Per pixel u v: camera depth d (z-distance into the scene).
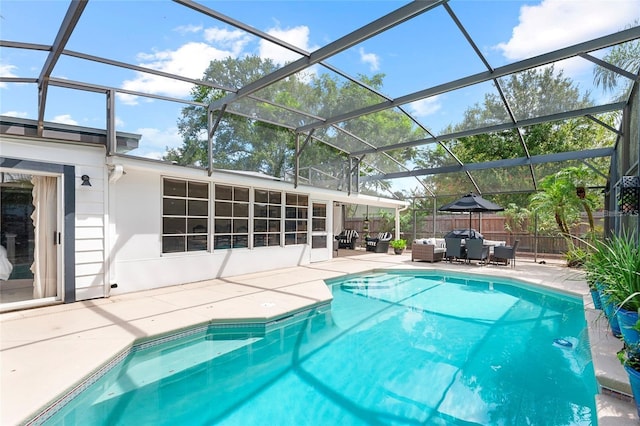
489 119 8.56
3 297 5.52
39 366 3.37
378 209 18.22
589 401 3.36
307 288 7.20
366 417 3.10
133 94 6.36
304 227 10.97
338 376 3.91
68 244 5.74
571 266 10.33
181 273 7.48
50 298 5.65
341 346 4.79
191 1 4.27
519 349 4.66
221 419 3.05
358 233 18.86
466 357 4.41
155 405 3.27
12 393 2.86
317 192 10.86
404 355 4.48
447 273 10.00
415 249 12.09
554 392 3.54
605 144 12.34
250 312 5.34
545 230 13.02
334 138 10.46
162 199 7.17
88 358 3.56
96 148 6.12
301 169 10.18
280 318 5.41
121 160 6.28
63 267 5.70
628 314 2.91
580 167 10.71
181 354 4.46
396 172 13.63
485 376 3.90
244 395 3.48
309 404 3.32
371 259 12.69
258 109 7.98
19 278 5.62
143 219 6.85
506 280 8.91
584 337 5.08
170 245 7.32
